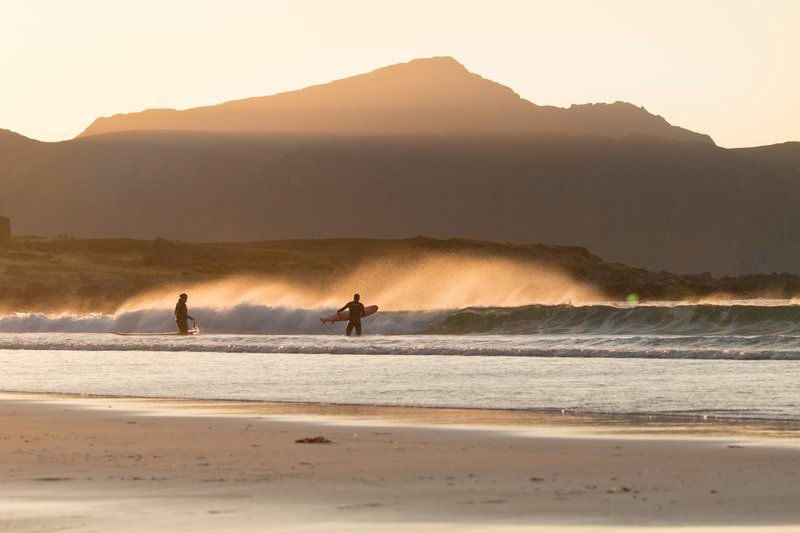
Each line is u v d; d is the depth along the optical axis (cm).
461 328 17912
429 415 5697
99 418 5606
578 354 10756
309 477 3659
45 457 4150
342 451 4306
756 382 7500
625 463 3959
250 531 2808
